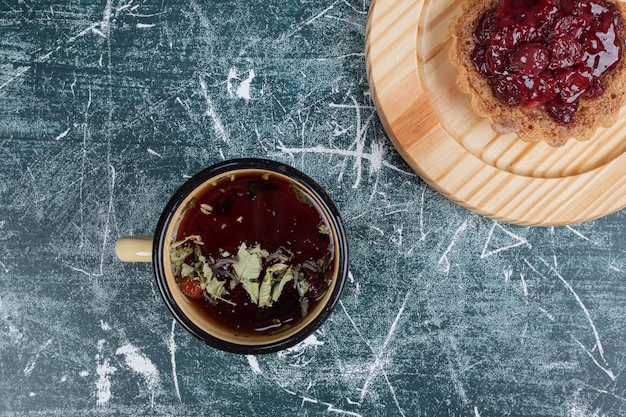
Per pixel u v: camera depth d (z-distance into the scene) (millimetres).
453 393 408
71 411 407
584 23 363
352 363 406
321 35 405
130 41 405
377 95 379
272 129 405
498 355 407
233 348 354
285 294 366
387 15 375
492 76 373
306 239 364
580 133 378
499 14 370
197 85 405
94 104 405
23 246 405
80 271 405
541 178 385
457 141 387
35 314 405
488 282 407
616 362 408
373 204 405
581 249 407
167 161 405
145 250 352
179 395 407
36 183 405
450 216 406
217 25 405
